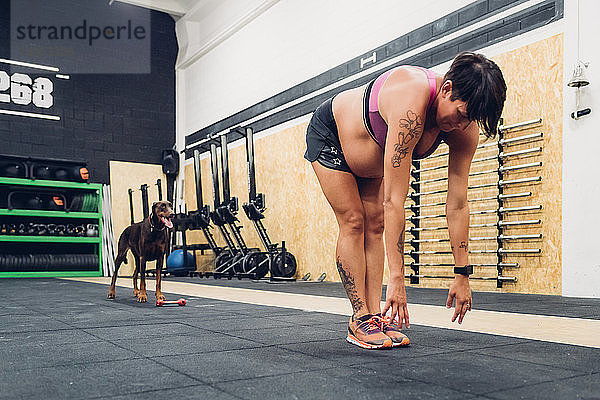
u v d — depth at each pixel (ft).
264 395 4.18
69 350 6.27
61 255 29.12
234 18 29.53
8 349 6.35
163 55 34.71
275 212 25.81
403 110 5.60
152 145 33.81
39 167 28.48
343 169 6.46
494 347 6.29
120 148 32.86
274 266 22.91
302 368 5.18
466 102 5.33
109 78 32.91
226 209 24.93
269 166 26.35
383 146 6.10
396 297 5.62
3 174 27.43
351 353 5.96
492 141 16.52
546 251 14.89
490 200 16.46
